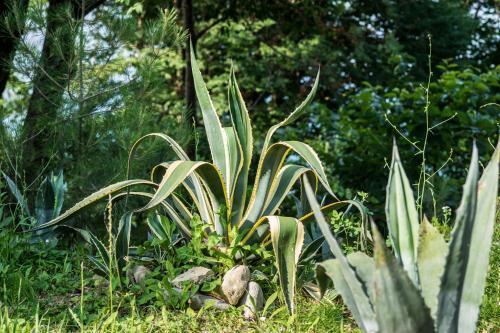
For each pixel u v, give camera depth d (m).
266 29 14.79
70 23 6.70
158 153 7.14
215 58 16.70
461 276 2.25
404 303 2.13
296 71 16.16
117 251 4.30
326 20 14.61
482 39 18.64
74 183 6.61
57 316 3.69
